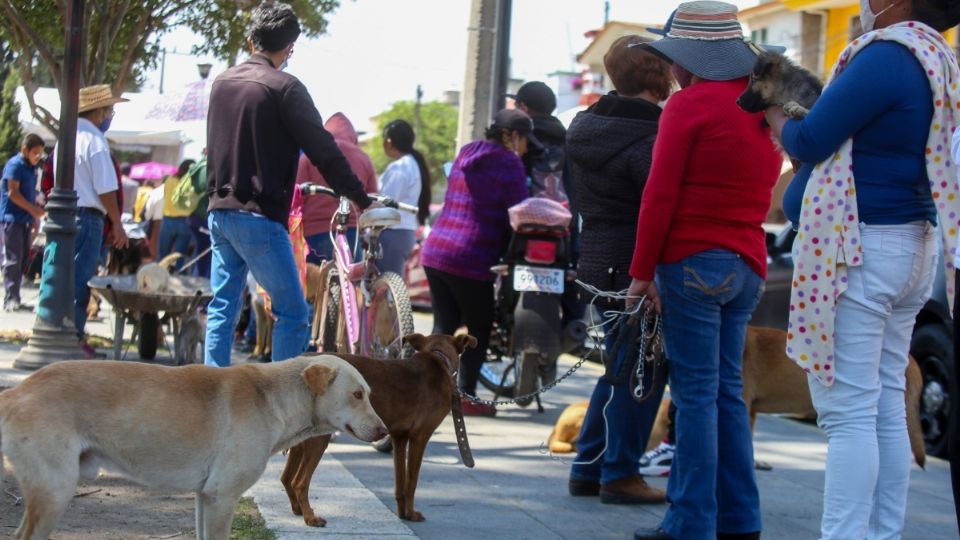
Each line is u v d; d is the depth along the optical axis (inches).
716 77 180.2
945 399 320.2
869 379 154.9
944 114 150.6
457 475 242.4
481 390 369.7
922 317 331.6
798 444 320.5
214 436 154.9
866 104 149.0
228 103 225.9
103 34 408.8
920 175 152.5
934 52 150.7
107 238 373.1
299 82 226.8
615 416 220.1
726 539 190.4
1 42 508.1
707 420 180.7
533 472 250.5
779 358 267.7
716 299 180.1
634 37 222.8
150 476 152.7
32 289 653.9
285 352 229.9
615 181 215.3
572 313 333.1
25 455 142.6
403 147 389.7
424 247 319.3
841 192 152.9
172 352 394.9
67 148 328.5
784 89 160.2
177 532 177.6
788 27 1274.6
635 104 216.2
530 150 334.0
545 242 310.8
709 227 179.8
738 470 190.5
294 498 194.7
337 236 275.9
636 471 223.8
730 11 185.0
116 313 340.2
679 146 178.1
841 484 154.3
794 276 158.2
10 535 167.3
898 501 159.2
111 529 176.7
